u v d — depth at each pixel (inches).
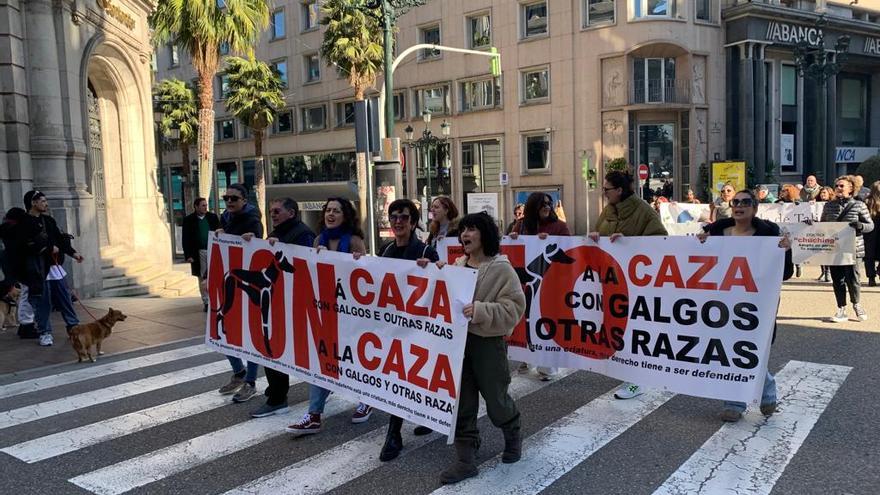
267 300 215.2
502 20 1256.8
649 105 1127.6
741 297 187.5
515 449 171.6
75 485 169.0
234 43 817.5
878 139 1562.5
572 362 223.6
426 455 181.9
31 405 239.3
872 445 175.6
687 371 197.5
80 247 487.5
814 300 397.1
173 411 227.0
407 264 171.9
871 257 442.0
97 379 273.1
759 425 193.2
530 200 247.3
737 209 196.5
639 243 204.8
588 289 217.6
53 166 477.4
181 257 1161.4
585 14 1167.0
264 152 1755.7
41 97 471.8
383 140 502.9
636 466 168.6
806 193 567.8
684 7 1146.7
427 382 168.6
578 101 1182.9
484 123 1302.9
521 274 231.3
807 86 1337.4
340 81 1558.8
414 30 1387.8
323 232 212.8
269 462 180.2
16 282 371.2
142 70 649.0
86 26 525.7
